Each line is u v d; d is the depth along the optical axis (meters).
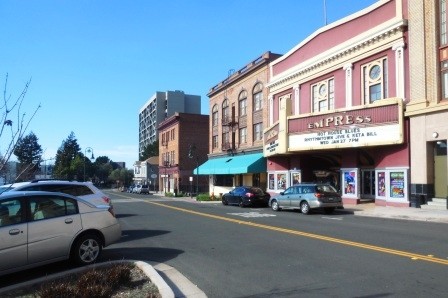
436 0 21.70
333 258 9.13
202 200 40.59
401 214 18.69
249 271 8.19
